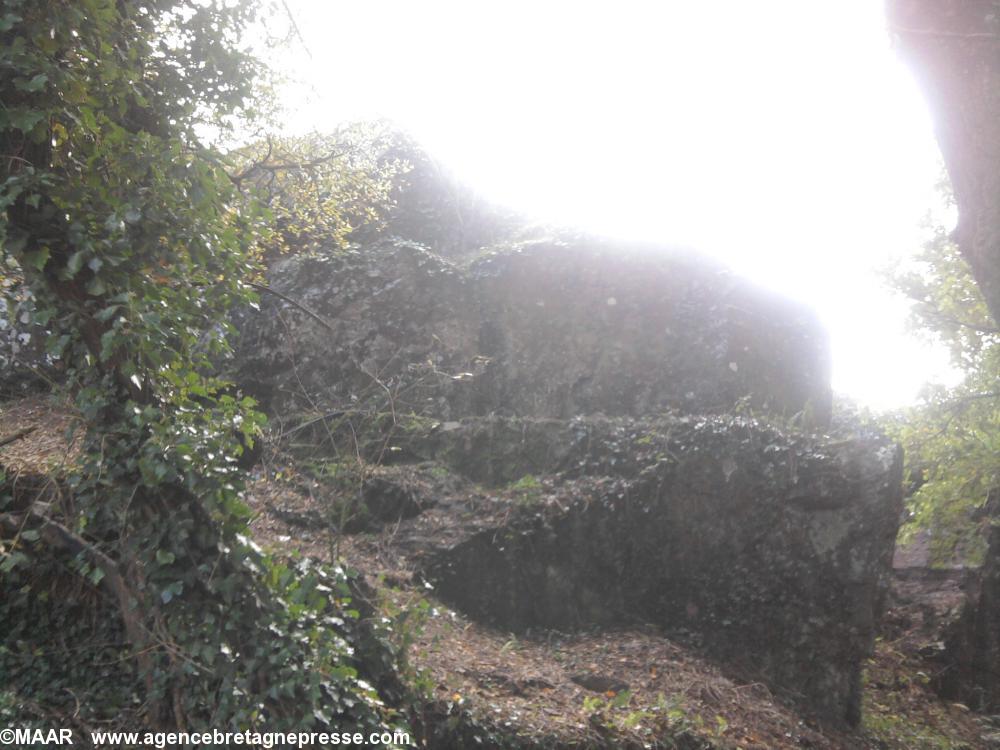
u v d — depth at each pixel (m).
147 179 6.85
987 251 5.68
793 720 10.93
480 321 14.59
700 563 12.20
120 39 7.17
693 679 10.59
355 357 13.95
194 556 6.51
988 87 5.63
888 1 5.91
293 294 14.31
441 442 13.05
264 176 12.80
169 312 6.61
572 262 15.10
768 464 12.44
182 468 6.41
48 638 8.45
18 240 6.14
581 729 8.45
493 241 17.62
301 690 6.43
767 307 14.95
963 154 5.79
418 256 14.91
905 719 14.72
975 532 18.58
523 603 11.38
